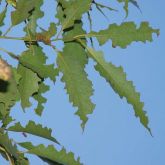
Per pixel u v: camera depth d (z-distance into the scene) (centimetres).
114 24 104
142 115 103
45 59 104
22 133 101
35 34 103
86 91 104
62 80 104
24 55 102
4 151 99
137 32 104
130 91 103
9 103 101
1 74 93
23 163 100
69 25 103
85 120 104
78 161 100
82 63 104
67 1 105
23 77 104
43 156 100
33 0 100
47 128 101
